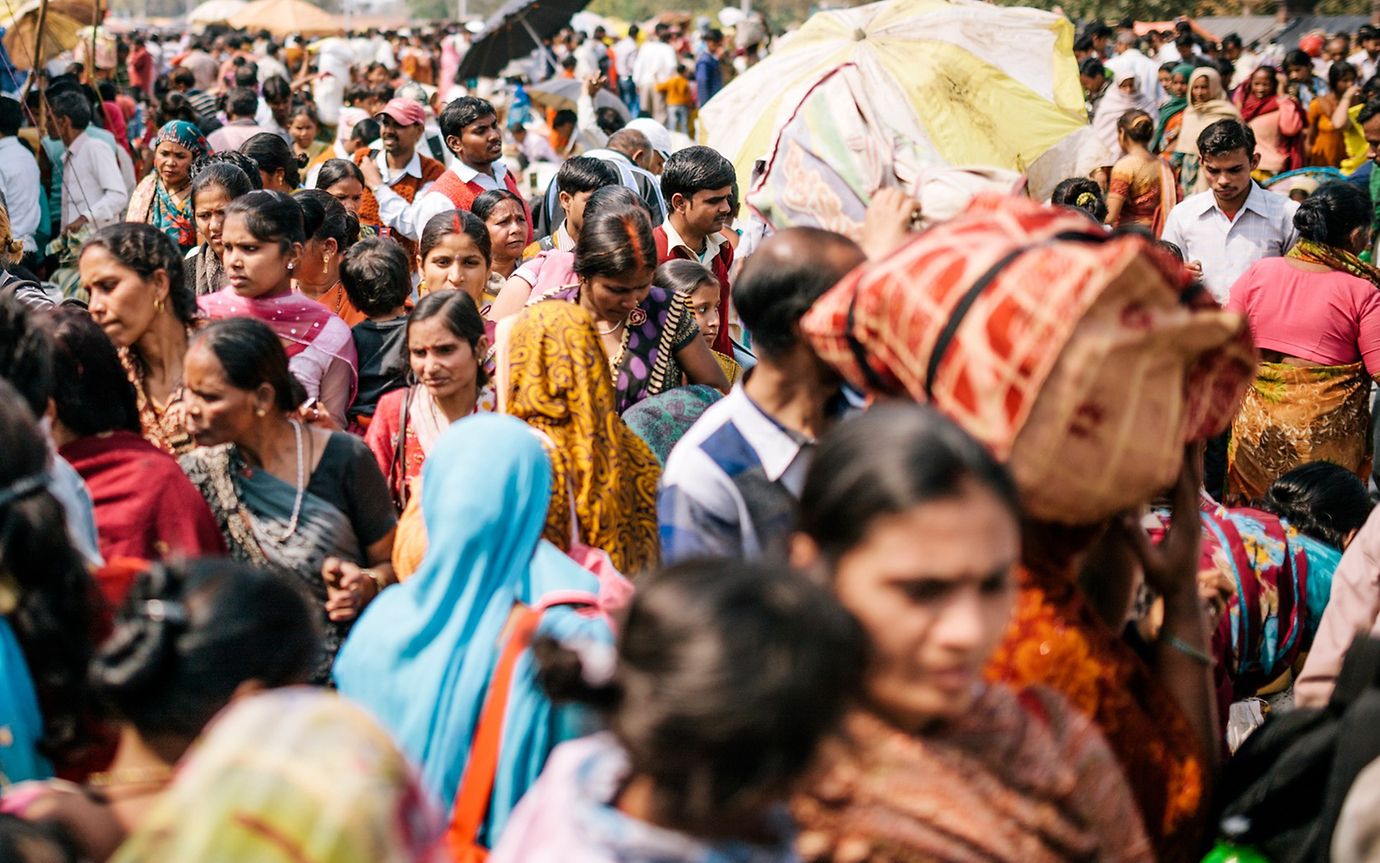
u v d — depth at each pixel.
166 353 4.04
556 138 13.88
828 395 2.86
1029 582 2.26
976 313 2.13
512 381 3.59
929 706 1.88
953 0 6.02
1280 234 7.09
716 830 1.61
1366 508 3.87
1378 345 5.96
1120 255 2.06
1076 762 2.03
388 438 4.34
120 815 2.06
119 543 3.23
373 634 2.75
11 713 2.30
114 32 25.39
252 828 1.51
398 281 4.94
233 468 3.52
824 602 1.61
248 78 14.08
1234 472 6.33
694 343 4.64
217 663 2.09
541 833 1.75
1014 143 5.36
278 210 4.71
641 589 1.65
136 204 7.09
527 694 2.57
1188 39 20.08
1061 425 2.11
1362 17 24.62
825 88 3.51
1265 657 3.59
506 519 2.70
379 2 38.41
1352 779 2.27
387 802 1.58
